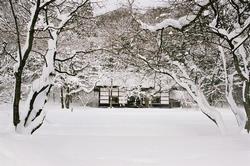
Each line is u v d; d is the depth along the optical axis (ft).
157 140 37.19
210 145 33.58
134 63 53.67
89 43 70.03
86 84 107.86
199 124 58.70
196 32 46.06
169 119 69.92
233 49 40.09
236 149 30.94
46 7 40.93
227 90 47.14
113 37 49.90
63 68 86.43
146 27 44.32
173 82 94.27
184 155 28.94
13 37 51.98
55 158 25.55
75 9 41.34
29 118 37.93
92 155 28.50
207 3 41.91
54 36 41.16
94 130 48.55
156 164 25.59
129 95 129.18
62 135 40.34
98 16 52.06
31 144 28.32
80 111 95.14
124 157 28.02
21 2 45.11
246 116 45.62
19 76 37.86
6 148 24.07
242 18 47.91
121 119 68.74
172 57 48.65
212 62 56.03
